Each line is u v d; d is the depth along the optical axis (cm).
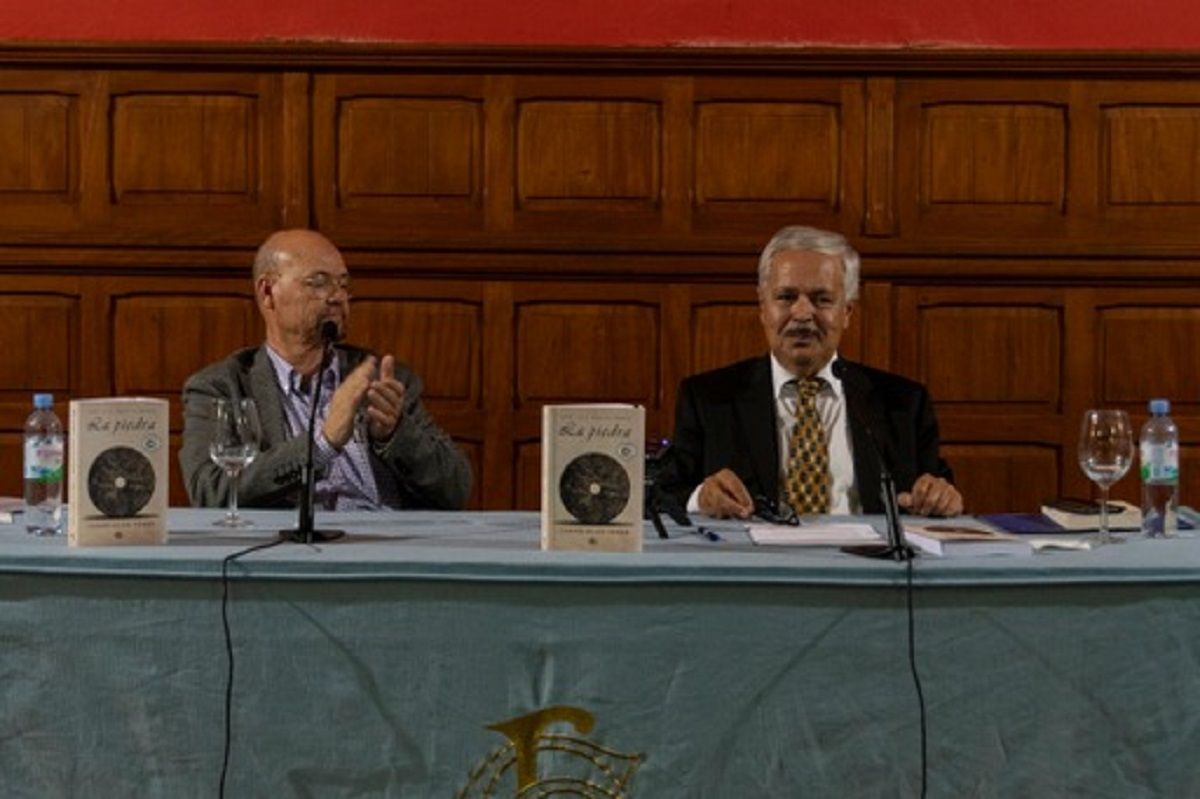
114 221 509
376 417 345
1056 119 507
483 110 509
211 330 513
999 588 237
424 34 505
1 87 505
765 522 305
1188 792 239
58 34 504
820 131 508
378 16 505
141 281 512
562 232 510
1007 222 508
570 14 505
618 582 238
